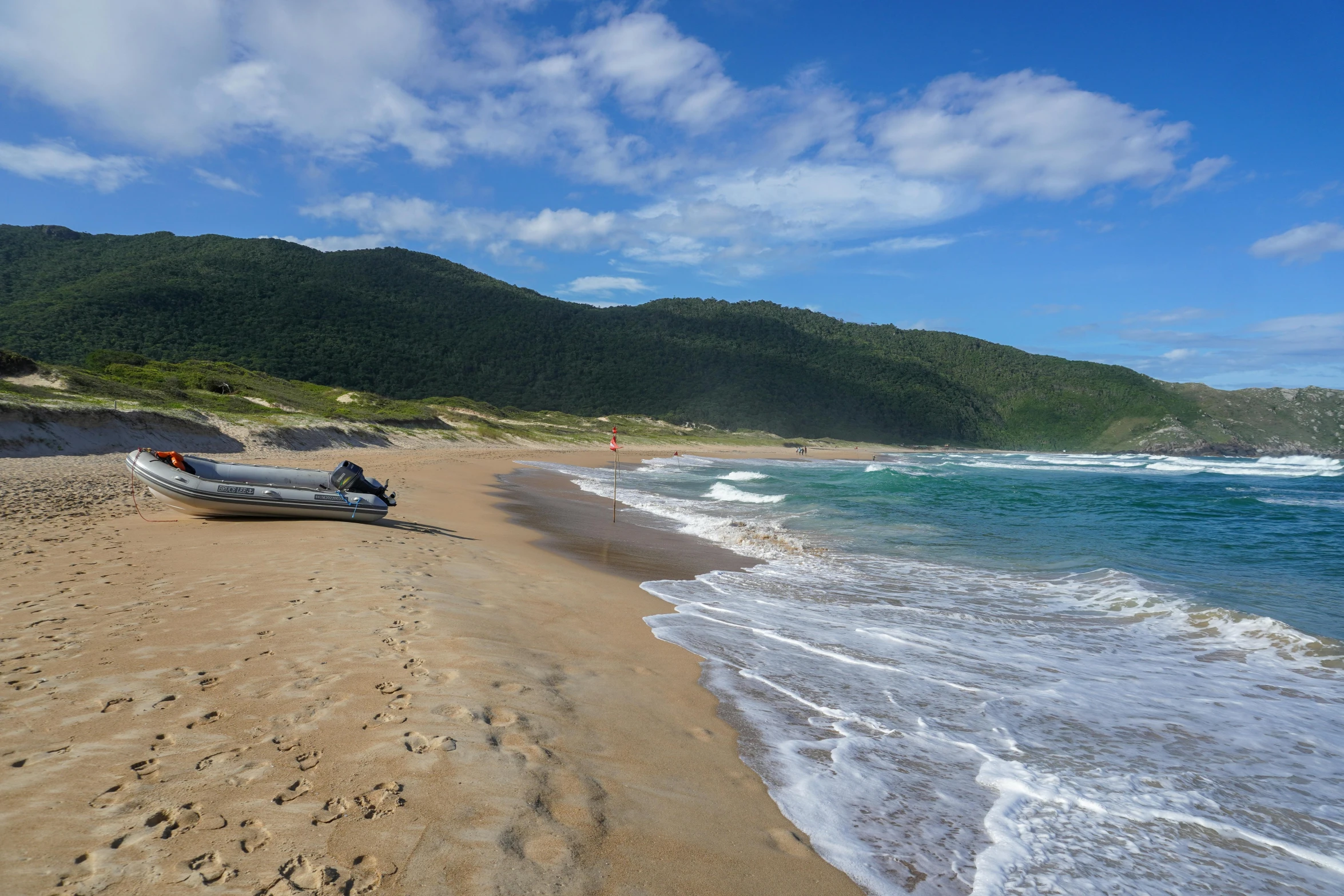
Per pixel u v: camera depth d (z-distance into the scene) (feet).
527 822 9.37
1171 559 39.60
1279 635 23.17
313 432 119.24
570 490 81.25
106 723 11.28
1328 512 63.31
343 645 15.83
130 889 7.21
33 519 31.45
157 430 85.97
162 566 23.39
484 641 17.38
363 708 12.42
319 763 10.30
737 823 10.65
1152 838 11.37
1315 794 13.16
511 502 62.39
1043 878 10.01
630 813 10.28
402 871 7.93
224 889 7.32
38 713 11.52
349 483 37.32
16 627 16.08
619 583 29.84
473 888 7.79
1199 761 14.43
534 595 24.85
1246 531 50.70
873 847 10.47
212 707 12.11
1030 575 34.99
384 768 10.27
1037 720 16.28
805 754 13.67
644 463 165.68
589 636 20.34
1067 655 21.90
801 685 17.83
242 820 8.67
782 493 78.33
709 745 13.65
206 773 9.81
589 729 13.21
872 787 12.47
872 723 15.57
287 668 14.19
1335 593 30.94
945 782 12.89
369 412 183.93
